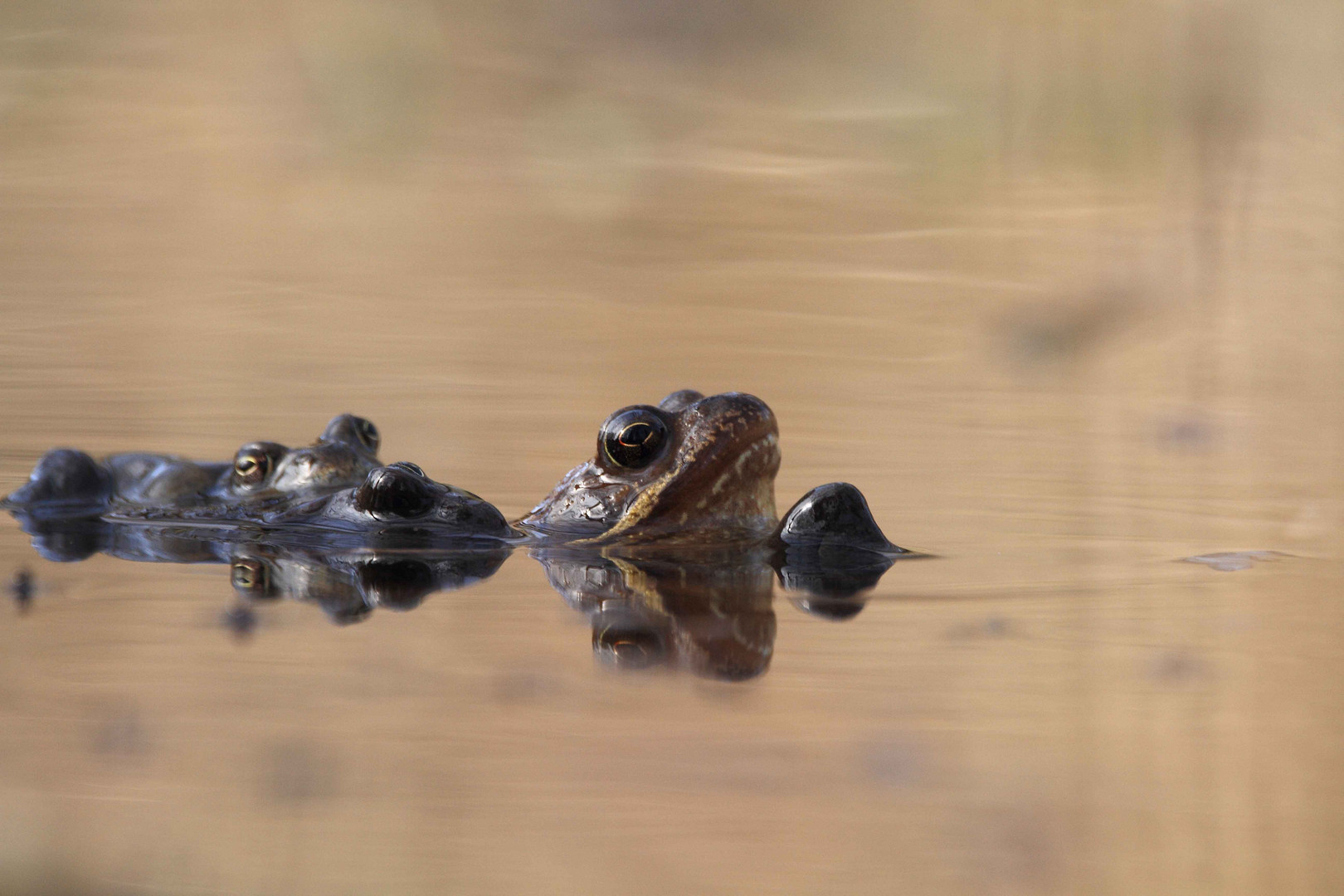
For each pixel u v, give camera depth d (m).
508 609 13.10
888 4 58.16
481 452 22.83
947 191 45.47
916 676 11.30
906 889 8.33
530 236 44.09
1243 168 42.41
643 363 31.28
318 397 27.52
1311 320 33.12
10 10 59.88
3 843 8.59
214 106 53.47
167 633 12.23
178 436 23.73
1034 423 26.02
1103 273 36.84
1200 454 23.19
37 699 10.59
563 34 60.19
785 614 13.09
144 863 8.32
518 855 8.46
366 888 8.09
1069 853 8.78
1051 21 50.91
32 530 16.88
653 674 11.26
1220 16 47.22
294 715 10.28
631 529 15.79
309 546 15.93
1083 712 10.59
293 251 41.69
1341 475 21.58
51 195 45.75
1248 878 8.61
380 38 57.50
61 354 30.80
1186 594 14.16
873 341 33.44
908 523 18.03
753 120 52.50
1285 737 10.24
